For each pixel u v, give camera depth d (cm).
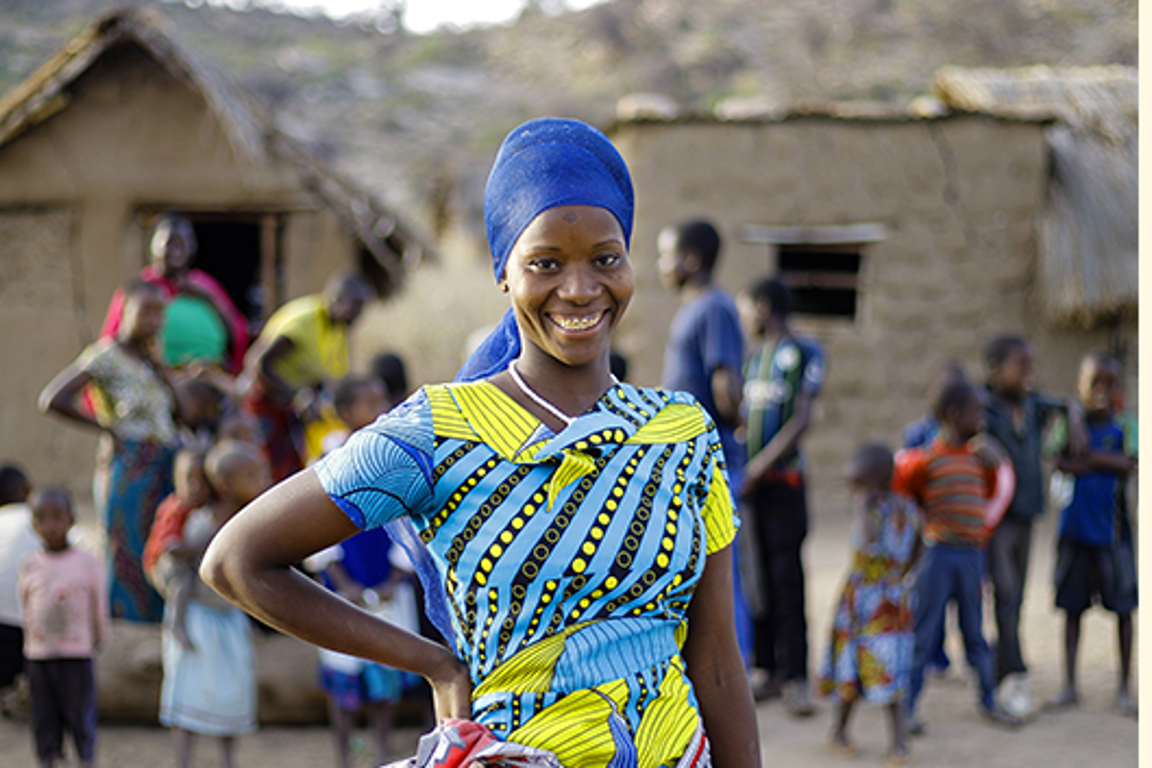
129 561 552
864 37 4194
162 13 4975
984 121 1043
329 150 3822
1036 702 558
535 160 168
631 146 1012
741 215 1023
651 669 166
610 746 159
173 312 707
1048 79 1177
